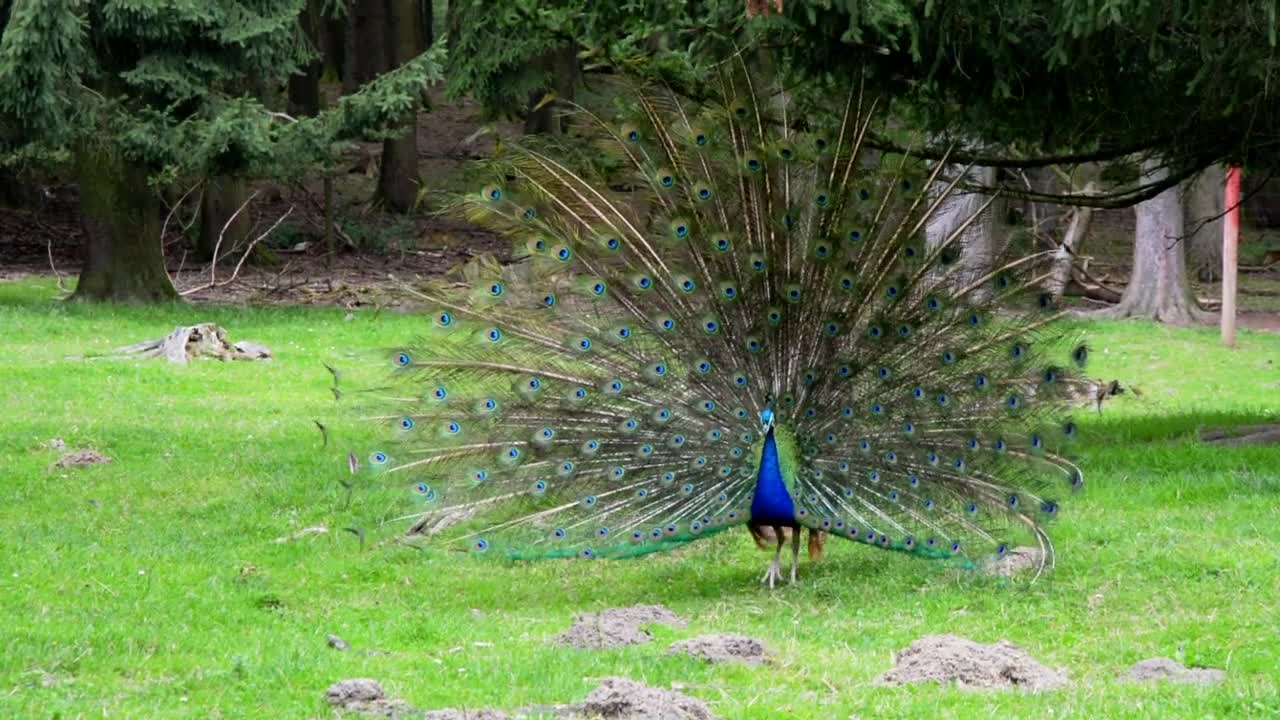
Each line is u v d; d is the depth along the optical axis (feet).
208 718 24.82
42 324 91.71
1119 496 46.39
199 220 139.85
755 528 36.47
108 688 26.84
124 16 93.30
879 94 44.88
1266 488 46.52
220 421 63.67
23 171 119.75
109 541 41.83
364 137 102.01
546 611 35.14
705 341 35.19
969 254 36.27
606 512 34.76
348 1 152.87
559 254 35.40
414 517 39.52
